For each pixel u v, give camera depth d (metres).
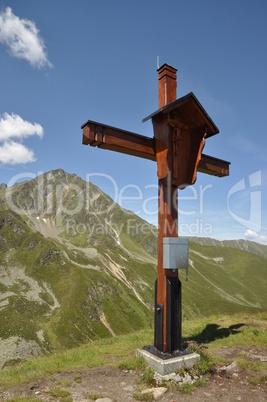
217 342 11.78
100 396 6.91
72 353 11.22
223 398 7.11
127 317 167.75
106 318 158.88
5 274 197.12
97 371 8.71
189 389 7.40
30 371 9.11
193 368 8.36
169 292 8.88
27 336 124.00
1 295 165.38
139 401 6.81
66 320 143.00
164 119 9.62
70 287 174.75
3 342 117.56
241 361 9.29
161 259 9.20
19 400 6.52
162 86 10.20
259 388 7.68
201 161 11.66
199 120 9.84
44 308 156.50
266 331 13.02
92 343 13.62
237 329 13.73
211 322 15.82
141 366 8.66
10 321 133.00
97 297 172.50
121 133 9.34
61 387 7.55
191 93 9.03
